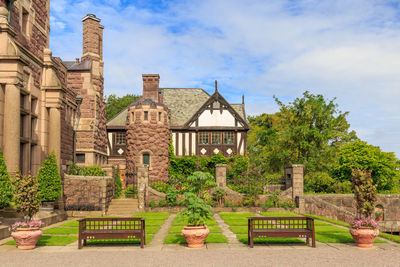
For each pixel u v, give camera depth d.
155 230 14.30
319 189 27.66
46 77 19.58
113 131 35.81
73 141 25.50
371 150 30.92
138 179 23.45
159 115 32.91
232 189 25.23
